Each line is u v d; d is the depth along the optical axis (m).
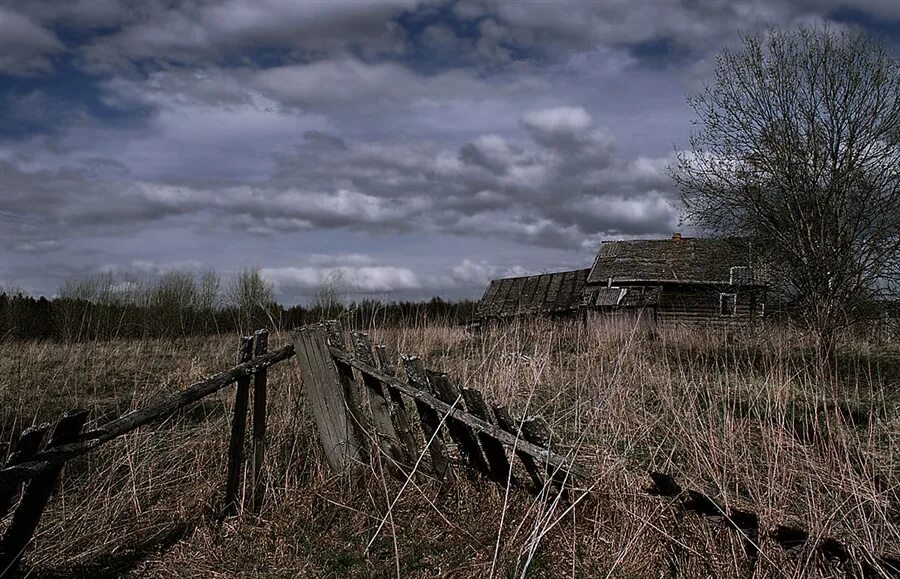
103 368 10.21
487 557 4.29
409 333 10.53
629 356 8.38
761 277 21.39
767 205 21.28
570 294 33.31
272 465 5.46
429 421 5.27
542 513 4.40
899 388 8.27
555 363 9.17
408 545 4.51
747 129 21.66
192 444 5.80
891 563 3.59
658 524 4.13
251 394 6.70
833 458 4.83
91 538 4.74
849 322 16.67
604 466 4.65
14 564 4.08
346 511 4.94
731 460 4.92
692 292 24.92
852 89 20.27
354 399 5.57
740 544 3.84
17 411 7.07
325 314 9.52
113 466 5.38
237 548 4.63
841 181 20.12
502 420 4.78
